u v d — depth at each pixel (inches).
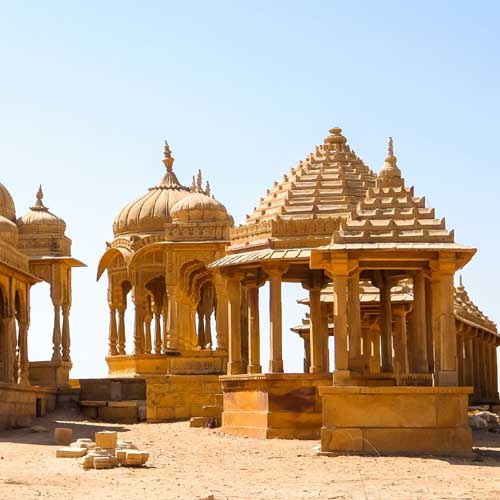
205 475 881.5
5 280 1476.4
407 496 759.7
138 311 1761.8
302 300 1781.5
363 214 1075.3
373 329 1862.7
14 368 1592.0
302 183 1330.0
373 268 1104.2
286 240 1268.5
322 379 1210.6
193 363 1660.9
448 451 1011.3
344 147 1390.3
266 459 994.1
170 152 1936.5
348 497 754.8
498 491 786.8
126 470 911.7
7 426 1380.4
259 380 1234.6
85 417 1608.0
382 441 1013.8
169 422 1547.7
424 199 1096.8
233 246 1331.2
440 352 1042.1
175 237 1711.4
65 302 1742.1
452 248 1034.1
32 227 1758.1
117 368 1765.5
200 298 1904.5
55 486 814.5
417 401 1017.5
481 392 2075.5
